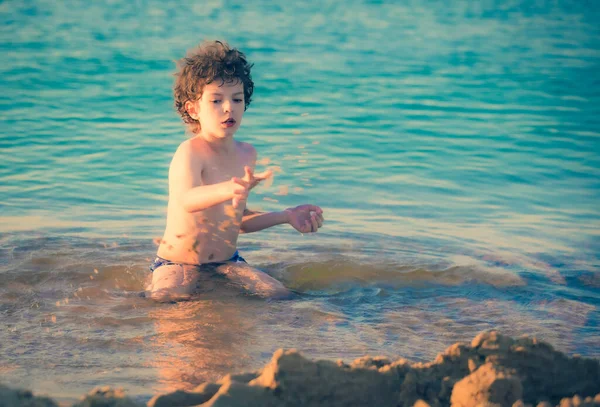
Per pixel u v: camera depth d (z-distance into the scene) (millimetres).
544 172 8008
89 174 7551
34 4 20047
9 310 4168
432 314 4289
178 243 4988
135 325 3934
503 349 2811
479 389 2516
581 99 11570
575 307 4438
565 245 5879
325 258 5348
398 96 11445
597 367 2863
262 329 3922
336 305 4418
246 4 21156
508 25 19469
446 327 4059
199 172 5020
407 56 14742
